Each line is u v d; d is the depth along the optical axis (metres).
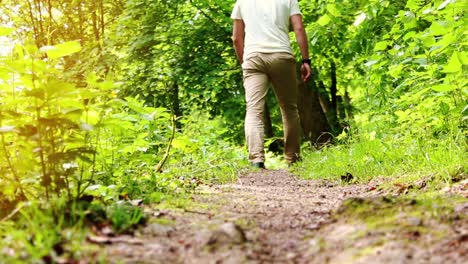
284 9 6.94
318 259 2.06
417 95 5.52
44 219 2.27
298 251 2.19
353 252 2.09
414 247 2.09
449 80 4.94
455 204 2.88
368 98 8.32
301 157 7.80
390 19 8.61
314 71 16.27
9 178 3.01
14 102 2.87
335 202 3.68
